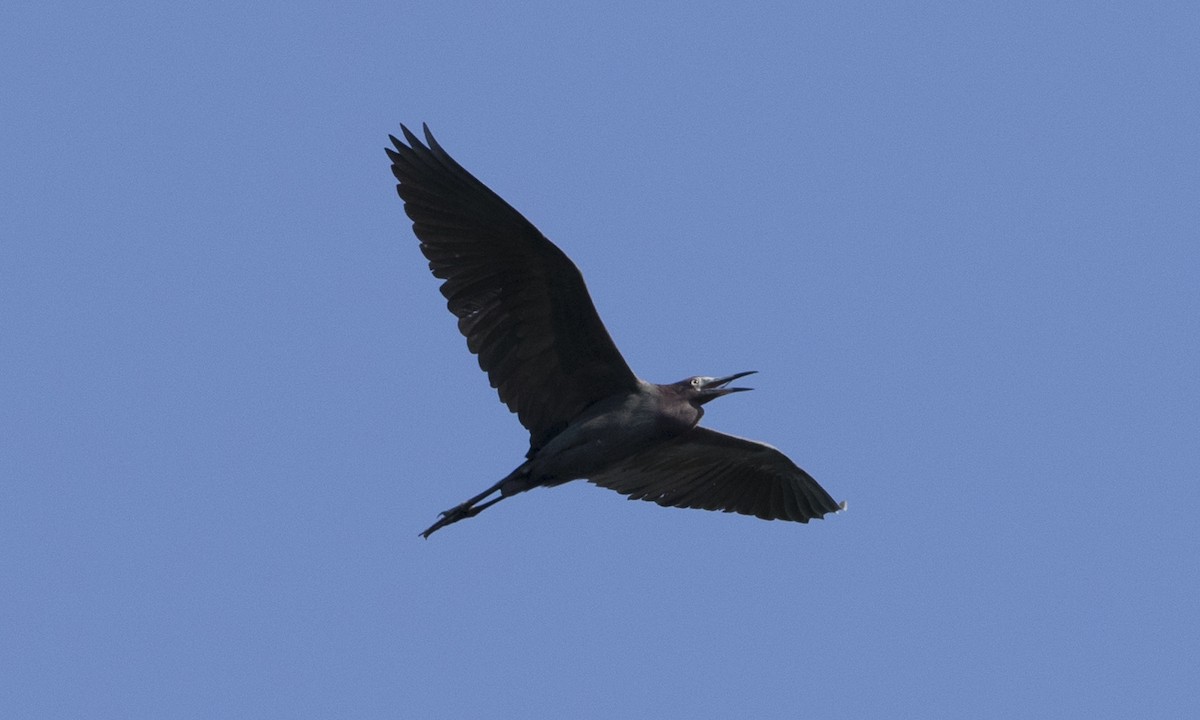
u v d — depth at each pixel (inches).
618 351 632.4
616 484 737.0
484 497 642.2
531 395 648.4
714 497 753.6
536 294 625.9
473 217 612.4
